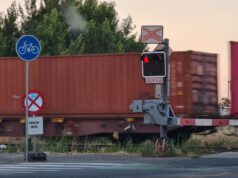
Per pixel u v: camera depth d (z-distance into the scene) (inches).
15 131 3595.0
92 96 3457.2
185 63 3250.5
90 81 3467.0
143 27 2395.4
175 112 3250.5
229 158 2197.3
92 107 3449.8
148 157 2352.4
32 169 1744.6
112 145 3097.9
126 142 3474.4
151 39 2383.1
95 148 3090.6
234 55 3213.6
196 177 1488.7
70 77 3511.3
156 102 2439.7
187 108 3233.3
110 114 3405.5
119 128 3398.1
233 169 1716.3
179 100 3250.5
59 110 3518.7
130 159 2228.1
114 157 2388.0
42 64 3577.8
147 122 2460.6
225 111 3341.5
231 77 3216.0
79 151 3011.8
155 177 1491.1
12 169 1747.0
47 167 1813.5
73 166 1846.7
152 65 2326.5
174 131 3373.5
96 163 1979.6
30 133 2192.4
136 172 1640.0
